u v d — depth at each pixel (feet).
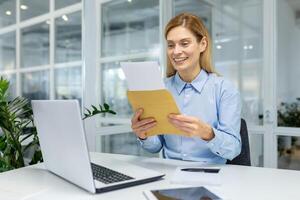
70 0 9.41
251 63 10.39
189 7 11.54
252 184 3.28
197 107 4.82
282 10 9.93
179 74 4.97
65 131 3.08
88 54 9.48
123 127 10.30
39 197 3.00
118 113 10.24
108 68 10.07
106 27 10.09
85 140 2.88
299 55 9.88
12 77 8.36
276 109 9.90
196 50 4.54
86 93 9.43
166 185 3.32
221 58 11.00
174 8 11.72
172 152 4.89
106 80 10.00
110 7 10.19
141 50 11.09
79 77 9.43
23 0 8.73
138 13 11.05
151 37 11.35
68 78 9.37
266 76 9.98
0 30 8.18
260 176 3.59
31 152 5.91
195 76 4.87
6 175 3.84
